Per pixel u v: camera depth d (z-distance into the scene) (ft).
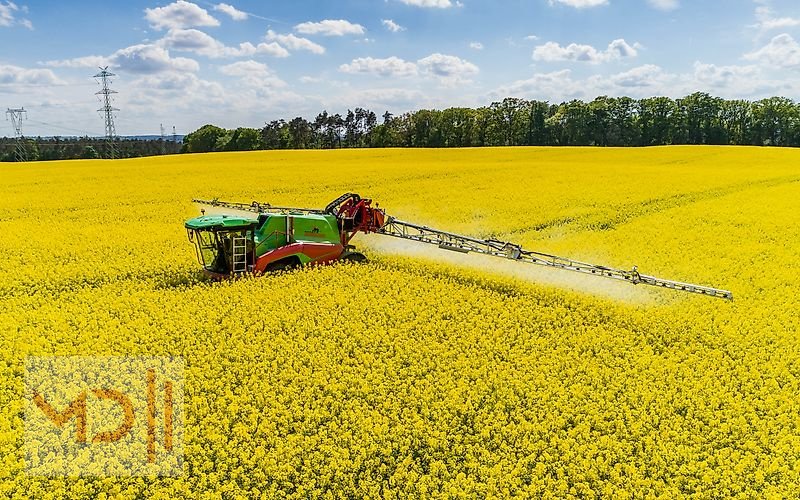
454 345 40.22
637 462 28.37
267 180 126.31
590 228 82.84
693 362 38.50
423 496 25.95
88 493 26.63
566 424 31.37
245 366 36.73
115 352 38.45
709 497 26.12
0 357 37.70
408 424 30.63
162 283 56.08
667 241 71.31
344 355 38.50
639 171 144.15
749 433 30.35
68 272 57.31
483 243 53.42
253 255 54.95
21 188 116.98
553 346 41.06
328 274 55.42
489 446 29.73
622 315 46.32
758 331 42.96
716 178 128.36
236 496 25.67
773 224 79.66
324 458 28.32
